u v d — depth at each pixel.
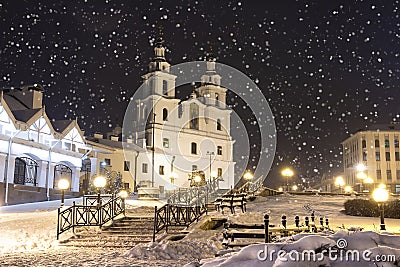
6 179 33.59
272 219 20.33
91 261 12.80
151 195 39.06
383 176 82.88
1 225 18.88
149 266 11.84
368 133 84.44
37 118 38.75
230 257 8.33
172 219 19.22
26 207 28.48
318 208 26.12
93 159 48.69
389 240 8.51
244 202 24.75
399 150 83.38
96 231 18.62
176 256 13.71
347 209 23.89
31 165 37.41
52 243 16.98
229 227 16.05
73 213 19.00
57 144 41.22
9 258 13.52
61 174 40.72
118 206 21.47
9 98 45.84
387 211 22.75
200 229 18.08
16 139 34.91
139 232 18.25
